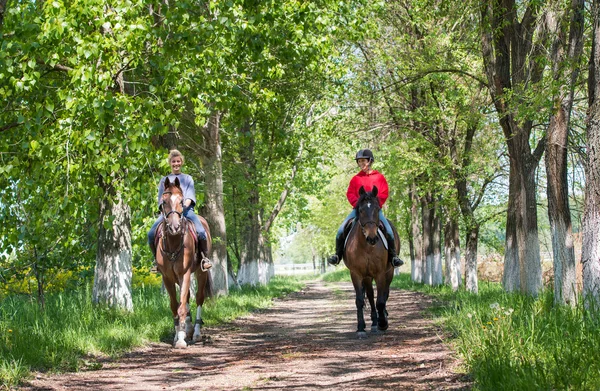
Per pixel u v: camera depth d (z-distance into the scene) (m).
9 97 15.52
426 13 23.02
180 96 15.36
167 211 13.37
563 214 13.88
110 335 13.16
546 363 7.55
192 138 28.20
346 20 20.31
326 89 26.02
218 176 28.27
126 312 16.81
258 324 19.77
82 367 10.70
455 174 31.00
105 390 8.73
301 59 18.86
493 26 19.33
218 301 25.00
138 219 14.77
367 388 8.19
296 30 17.30
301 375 9.48
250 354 12.41
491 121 28.55
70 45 13.93
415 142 30.84
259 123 23.02
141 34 13.94
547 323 10.39
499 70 19.75
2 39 13.91
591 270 11.99
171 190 13.63
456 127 30.53
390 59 27.47
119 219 17.61
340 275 80.94
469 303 18.41
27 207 15.77
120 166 14.91
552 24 16.22
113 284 17.44
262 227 43.03
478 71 25.47
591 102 12.14
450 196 32.16
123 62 15.11
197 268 14.62
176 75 14.89
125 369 10.69
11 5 14.34
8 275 19.41
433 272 40.44
